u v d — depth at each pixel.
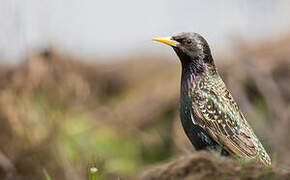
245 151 7.62
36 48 14.34
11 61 14.38
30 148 13.31
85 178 12.74
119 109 16.66
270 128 13.98
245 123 7.96
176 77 17.94
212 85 8.03
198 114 7.82
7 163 13.05
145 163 15.10
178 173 5.81
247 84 15.66
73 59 15.12
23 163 13.17
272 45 16.42
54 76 14.42
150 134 15.91
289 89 15.29
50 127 13.66
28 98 13.94
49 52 14.44
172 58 20.23
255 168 5.79
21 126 13.46
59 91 14.38
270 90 15.12
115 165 14.20
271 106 14.66
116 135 15.80
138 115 16.52
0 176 12.95
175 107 16.77
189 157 5.92
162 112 16.70
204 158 5.85
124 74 19.39
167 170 5.88
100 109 16.36
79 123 14.80
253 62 15.88
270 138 13.50
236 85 15.42
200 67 8.11
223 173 5.70
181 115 8.12
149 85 18.25
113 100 18.06
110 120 16.14
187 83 8.11
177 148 14.60
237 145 7.67
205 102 7.86
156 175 5.90
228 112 7.84
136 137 15.85
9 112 13.49
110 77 19.14
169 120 16.34
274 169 5.82
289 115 14.25
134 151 15.37
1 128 13.35
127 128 16.08
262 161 7.43
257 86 15.29
